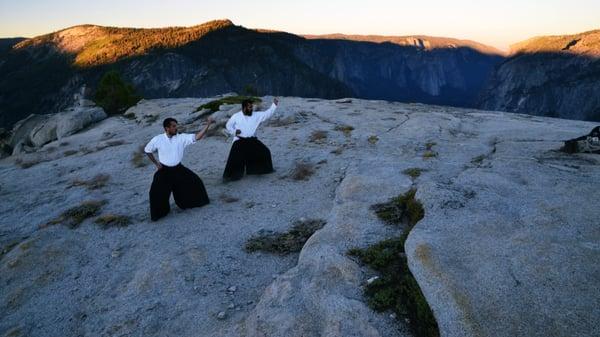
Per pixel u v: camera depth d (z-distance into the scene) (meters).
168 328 5.12
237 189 9.85
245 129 10.19
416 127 13.80
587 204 5.67
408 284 4.79
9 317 5.82
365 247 5.75
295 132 14.73
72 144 19.80
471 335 3.60
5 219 9.42
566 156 8.73
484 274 4.26
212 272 6.27
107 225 8.30
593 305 3.72
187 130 17.31
